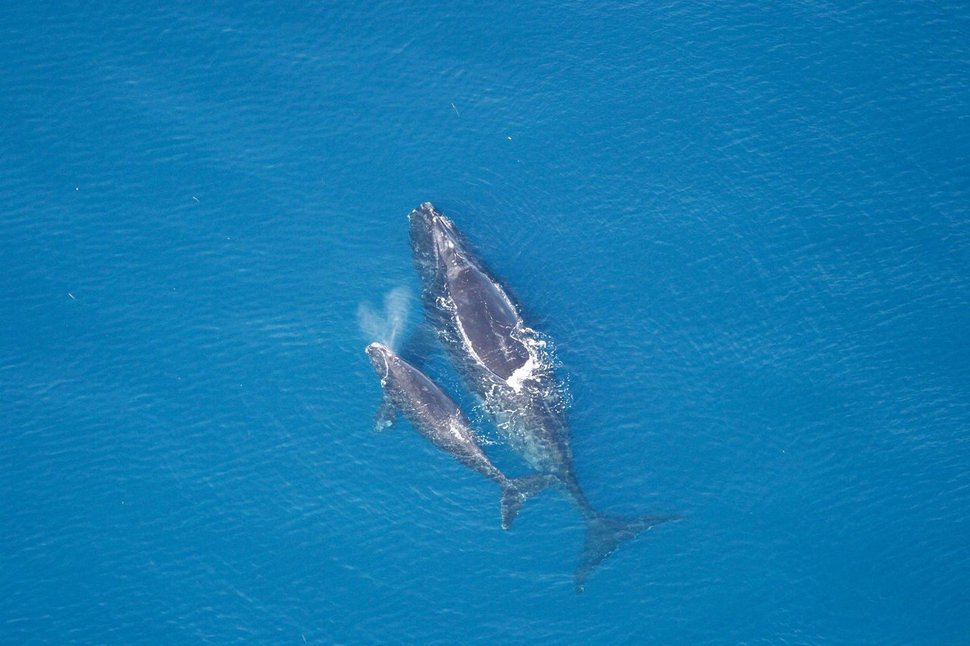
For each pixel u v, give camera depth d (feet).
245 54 212.84
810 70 210.38
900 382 177.06
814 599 157.07
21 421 173.47
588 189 198.18
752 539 162.50
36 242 191.01
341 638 154.71
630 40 214.90
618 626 155.02
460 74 211.00
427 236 188.14
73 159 199.93
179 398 176.14
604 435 172.04
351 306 185.06
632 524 163.02
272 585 159.22
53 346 180.75
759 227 193.77
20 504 166.09
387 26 216.74
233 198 196.34
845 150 201.26
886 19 216.13
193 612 157.07
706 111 206.39
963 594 156.66
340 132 204.03
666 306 185.78
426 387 170.50
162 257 189.98
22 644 154.20
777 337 182.39
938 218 193.47
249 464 170.30
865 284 187.21
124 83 208.95
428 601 157.48
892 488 166.61
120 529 164.35
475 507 164.96
